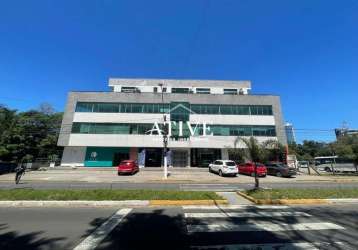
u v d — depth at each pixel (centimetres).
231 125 4209
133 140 4056
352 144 3631
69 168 3759
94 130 4084
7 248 589
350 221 838
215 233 707
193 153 4247
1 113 4338
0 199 1174
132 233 706
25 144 4412
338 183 2269
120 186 1917
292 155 4012
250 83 4878
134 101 4228
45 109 5041
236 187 1883
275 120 4275
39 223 810
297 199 1187
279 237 670
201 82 4819
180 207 1083
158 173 3300
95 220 853
